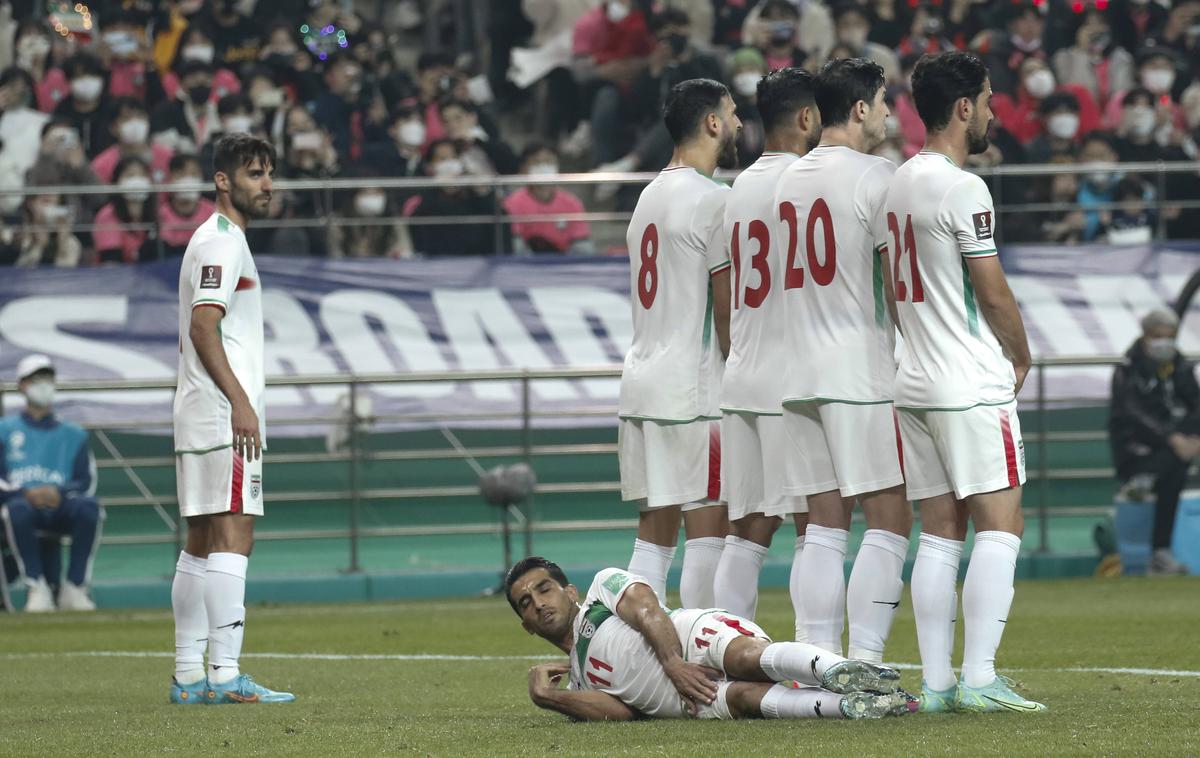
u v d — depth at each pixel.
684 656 18.88
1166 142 62.62
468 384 51.31
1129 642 31.16
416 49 74.62
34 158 61.69
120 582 48.72
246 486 24.12
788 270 21.22
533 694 19.41
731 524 23.16
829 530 21.23
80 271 52.09
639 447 24.17
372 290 52.84
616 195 60.38
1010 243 56.56
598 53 65.25
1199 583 45.62
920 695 19.67
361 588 49.28
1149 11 69.25
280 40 63.94
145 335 51.59
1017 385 19.38
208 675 24.20
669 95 24.08
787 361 21.39
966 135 19.64
